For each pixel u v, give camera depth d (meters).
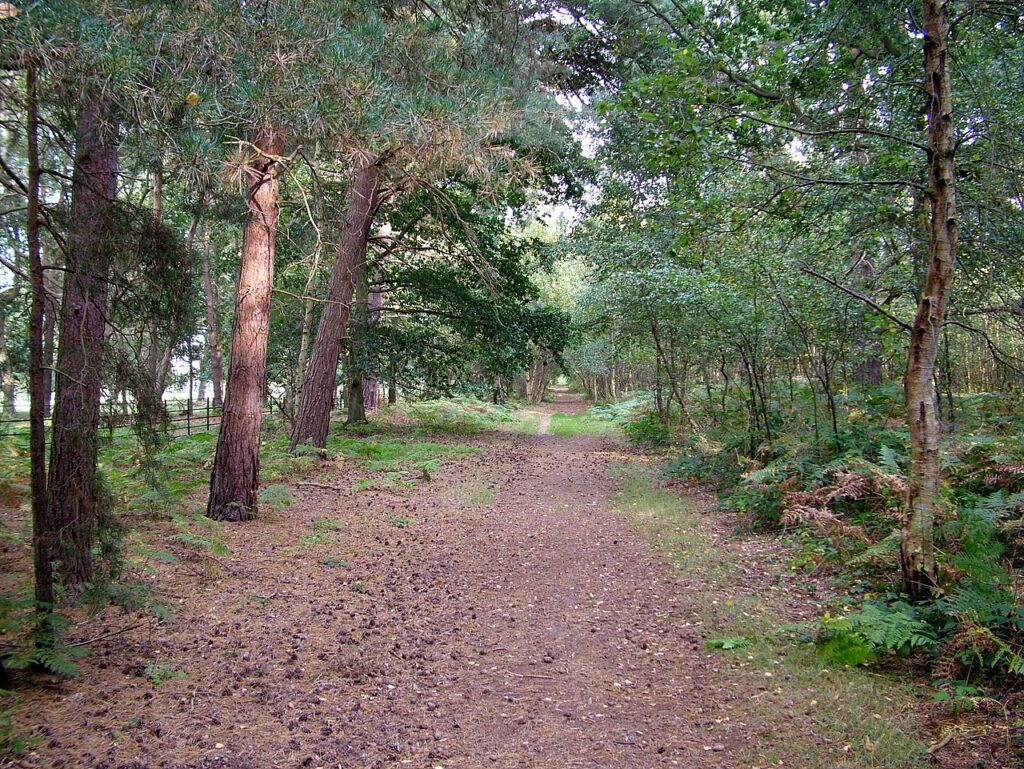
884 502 6.34
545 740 3.32
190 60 4.16
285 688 3.77
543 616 5.21
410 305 19.50
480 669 4.20
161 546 6.20
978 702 3.34
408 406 27.00
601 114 6.20
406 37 5.76
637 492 10.56
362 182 12.93
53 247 4.67
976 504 5.24
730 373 15.48
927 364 4.41
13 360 4.62
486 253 17.23
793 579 5.75
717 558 6.61
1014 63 6.23
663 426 17.33
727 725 3.42
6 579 4.91
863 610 4.39
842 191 6.94
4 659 3.46
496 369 19.30
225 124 4.64
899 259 7.37
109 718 3.29
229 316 23.59
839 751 3.08
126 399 4.27
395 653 4.38
